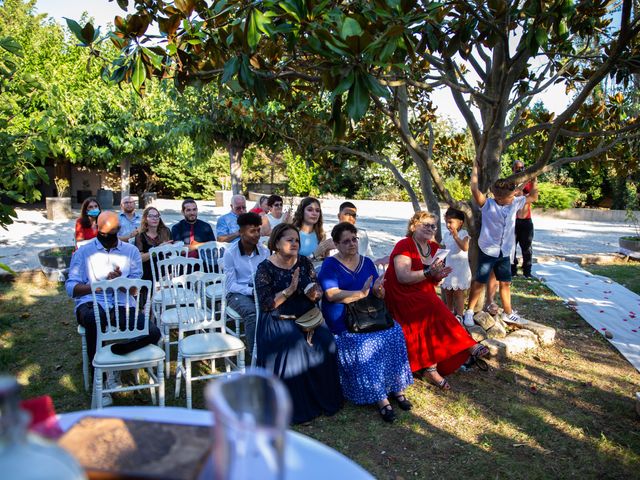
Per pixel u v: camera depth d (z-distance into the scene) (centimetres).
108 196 2072
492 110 518
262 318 416
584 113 641
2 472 95
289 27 354
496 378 480
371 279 419
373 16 374
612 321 643
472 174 540
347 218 611
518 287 821
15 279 813
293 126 797
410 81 454
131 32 380
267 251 520
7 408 99
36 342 560
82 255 455
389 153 2350
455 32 446
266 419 108
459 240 548
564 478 331
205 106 1052
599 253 1134
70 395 440
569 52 602
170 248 563
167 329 480
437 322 454
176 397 436
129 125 1608
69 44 1923
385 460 351
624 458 350
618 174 680
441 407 427
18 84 550
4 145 514
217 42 417
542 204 2161
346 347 422
